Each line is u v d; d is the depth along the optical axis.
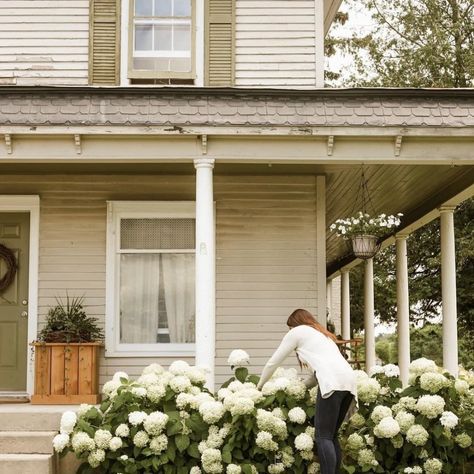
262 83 10.19
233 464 6.50
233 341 9.74
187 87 8.06
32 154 7.88
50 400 8.85
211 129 7.78
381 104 8.01
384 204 12.12
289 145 7.95
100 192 9.85
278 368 7.12
